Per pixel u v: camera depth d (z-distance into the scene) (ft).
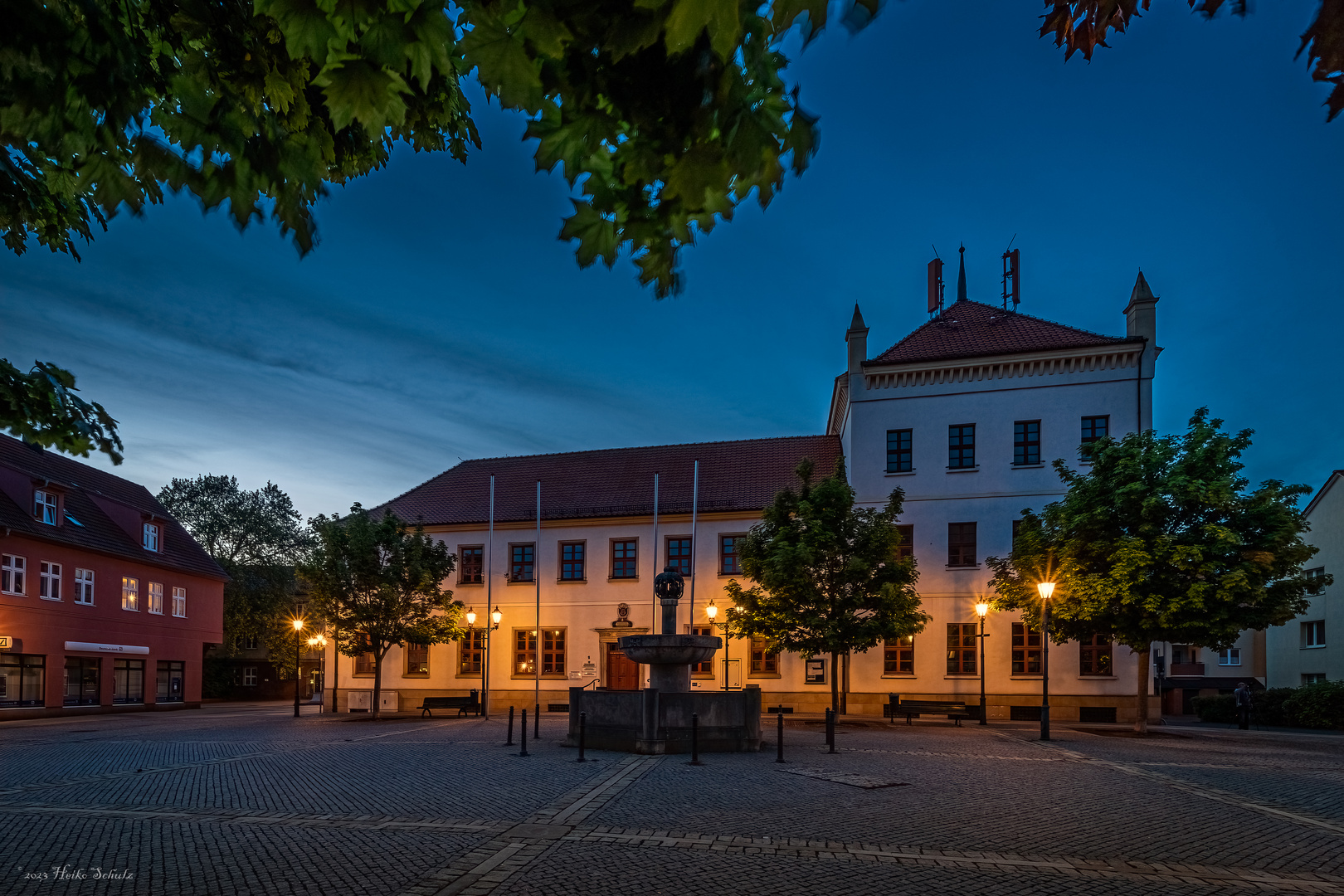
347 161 10.41
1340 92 6.78
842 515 91.25
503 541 124.06
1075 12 8.77
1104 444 85.10
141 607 129.59
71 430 16.21
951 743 66.13
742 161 7.48
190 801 38.52
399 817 34.06
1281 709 104.01
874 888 24.02
